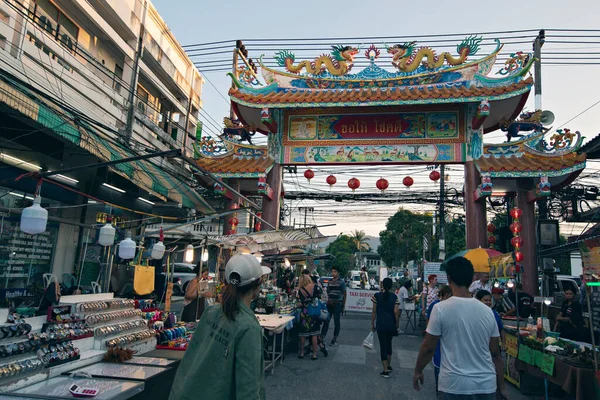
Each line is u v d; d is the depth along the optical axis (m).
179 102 18.41
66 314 4.25
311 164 12.12
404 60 11.78
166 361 4.33
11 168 8.80
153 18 15.52
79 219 10.78
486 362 3.00
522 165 10.62
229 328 2.33
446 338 3.06
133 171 9.38
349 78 11.96
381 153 11.86
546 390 5.59
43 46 9.77
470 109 11.60
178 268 20.91
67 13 11.30
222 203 17.73
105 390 3.27
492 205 16.08
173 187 11.27
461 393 2.89
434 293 10.50
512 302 10.08
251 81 12.30
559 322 8.01
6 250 8.71
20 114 7.51
